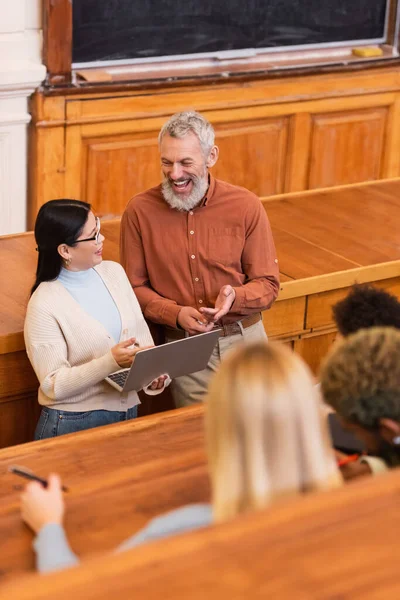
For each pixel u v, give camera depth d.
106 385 3.28
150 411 3.96
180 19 6.74
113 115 6.47
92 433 2.83
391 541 1.13
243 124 7.06
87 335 3.20
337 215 4.85
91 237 3.16
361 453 2.07
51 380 3.12
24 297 3.71
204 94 6.79
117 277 3.38
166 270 3.56
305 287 3.99
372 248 4.41
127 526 2.12
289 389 1.44
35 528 1.97
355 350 1.81
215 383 1.49
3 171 6.34
